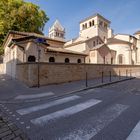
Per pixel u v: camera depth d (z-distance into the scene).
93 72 17.06
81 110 5.86
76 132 4.02
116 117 5.02
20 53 16.97
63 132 4.04
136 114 5.28
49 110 5.99
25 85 12.08
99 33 45.50
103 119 4.87
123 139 3.61
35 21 33.09
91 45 34.06
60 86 11.68
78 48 34.50
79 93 9.41
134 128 4.17
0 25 27.39
